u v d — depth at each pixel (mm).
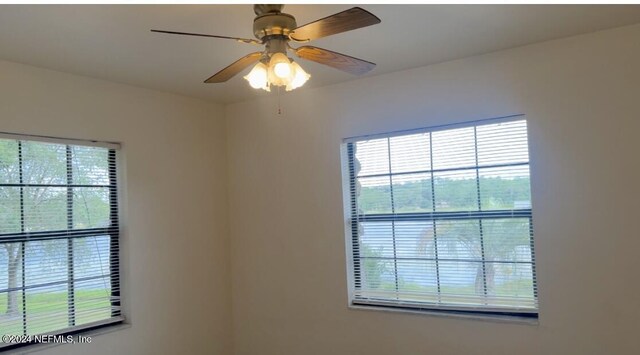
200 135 4281
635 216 2900
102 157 3615
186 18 2482
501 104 3291
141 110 3822
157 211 3877
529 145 3197
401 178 3721
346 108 3887
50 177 3289
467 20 2697
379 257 3805
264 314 4270
